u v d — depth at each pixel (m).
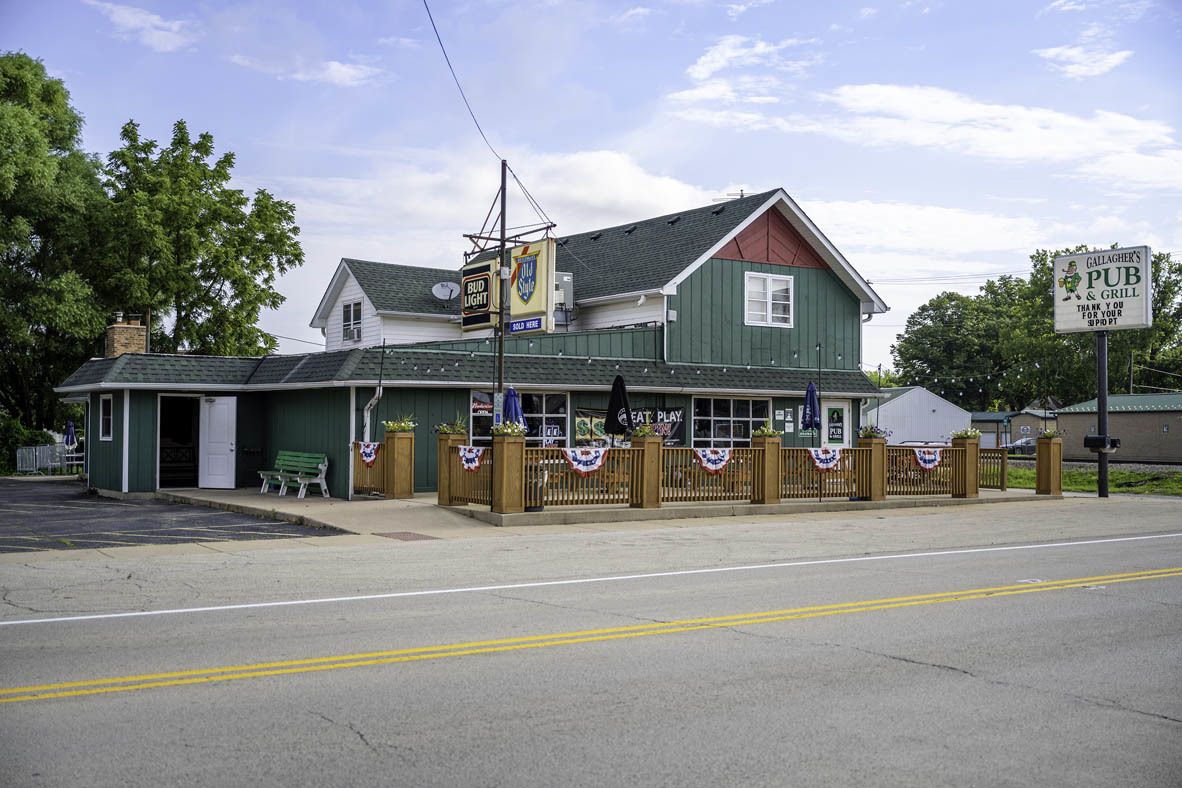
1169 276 71.31
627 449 20.23
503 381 23.59
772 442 21.89
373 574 12.52
